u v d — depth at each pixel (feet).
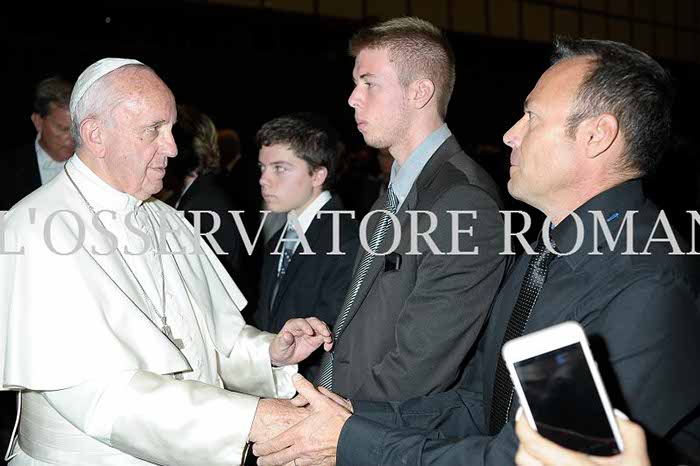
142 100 6.42
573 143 5.03
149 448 6.01
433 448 5.06
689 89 46.93
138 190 6.71
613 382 4.61
